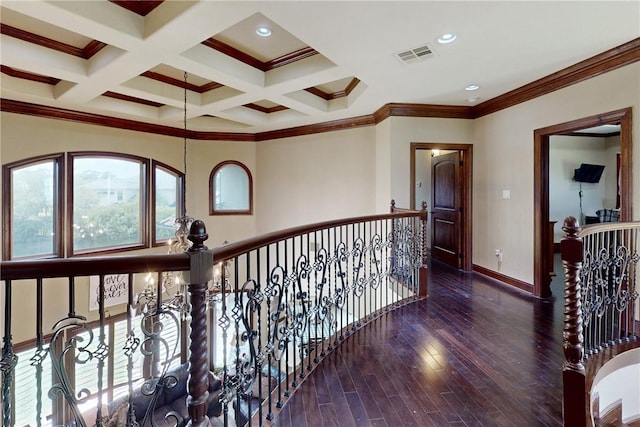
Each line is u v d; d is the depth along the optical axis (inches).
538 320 128.1
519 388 83.7
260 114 227.5
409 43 113.7
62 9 90.0
